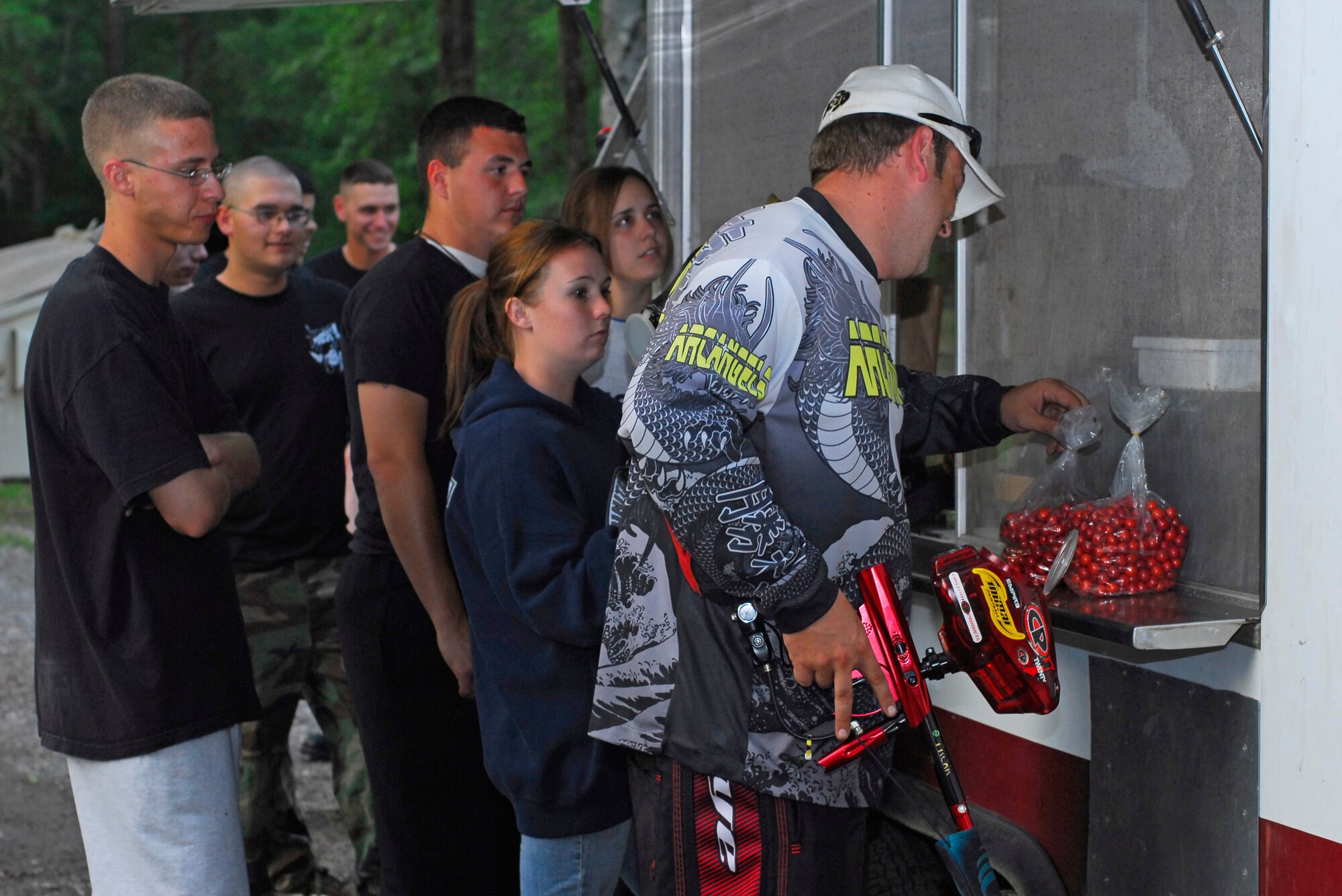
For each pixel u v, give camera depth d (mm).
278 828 3570
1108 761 1792
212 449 2578
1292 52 1519
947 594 1685
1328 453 1484
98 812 2326
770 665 1733
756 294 1645
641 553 1847
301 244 4414
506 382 2258
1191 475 1878
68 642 2299
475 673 2271
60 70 27594
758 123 2898
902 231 1827
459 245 2936
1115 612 1727
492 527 2137
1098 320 2057
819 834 1783
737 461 1609
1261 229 1596
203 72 25312
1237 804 1606
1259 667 1576
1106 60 2010
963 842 1689
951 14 2330
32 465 2334
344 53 20375
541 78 17750
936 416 2152
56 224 27391
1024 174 2201
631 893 2719
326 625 3555
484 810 2807
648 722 1832
